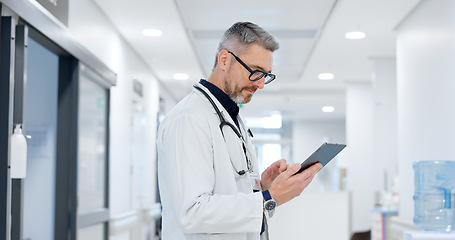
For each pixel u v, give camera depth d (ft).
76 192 14.38
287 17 20.21
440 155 15.16
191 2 18.53
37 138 14.42
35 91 14.55
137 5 17.51
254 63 6.67
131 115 22.95
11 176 10.00
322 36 21.27
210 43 23.76
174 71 28.32
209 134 6.50
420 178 13.43
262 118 49.06
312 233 17.76
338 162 47.24
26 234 14.26
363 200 30.37
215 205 6.01
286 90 35.63
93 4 17.01
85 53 15.07
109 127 18.22
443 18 14.89
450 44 14.37
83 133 15.74
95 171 17.01
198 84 7.00
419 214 13.12
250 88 6.86
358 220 30.22
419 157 17.08
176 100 38.27
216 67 7.03
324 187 48.44
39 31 11.67
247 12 19.63
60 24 13.04
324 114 46.34
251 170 6.98
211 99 6.77
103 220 17.38
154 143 29.12
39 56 14.57
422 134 16.79
